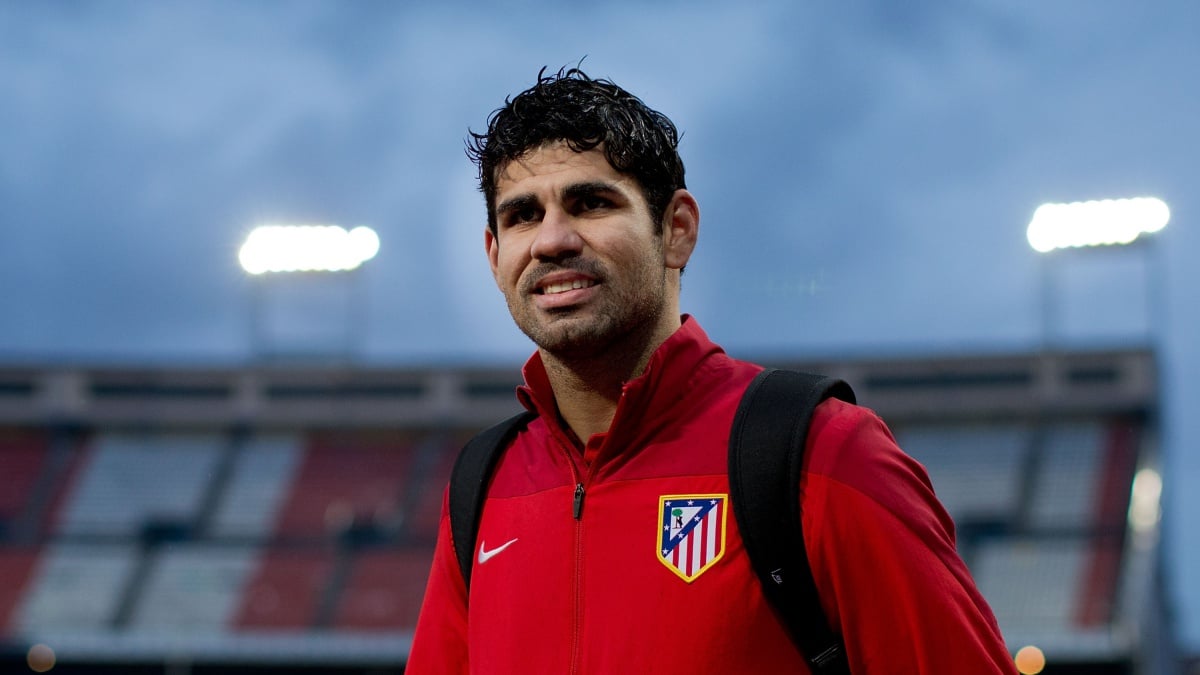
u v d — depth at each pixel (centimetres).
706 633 160
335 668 2298
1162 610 2423
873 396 2698
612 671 162
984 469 2583
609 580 167
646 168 176
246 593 2505
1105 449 2564
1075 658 2091
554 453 184
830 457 162
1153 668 2198
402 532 2645
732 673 159
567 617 169
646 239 175
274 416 2880
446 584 199
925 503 167
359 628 2414
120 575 2553
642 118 180
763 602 161
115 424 2884
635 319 173
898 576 158
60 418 2869
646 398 173
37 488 2761
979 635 160
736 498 163
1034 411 2636
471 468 195
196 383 2905
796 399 169
